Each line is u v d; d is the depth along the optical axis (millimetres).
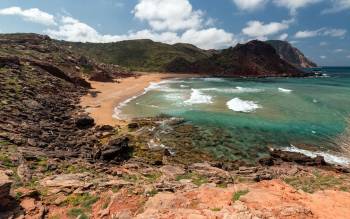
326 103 52156
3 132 25656
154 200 14258
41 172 19234
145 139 31328
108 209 13938
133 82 87625
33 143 25250
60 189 16078
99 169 21453
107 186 16625
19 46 80125
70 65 81938
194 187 16750
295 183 19203
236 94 62906
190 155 27438
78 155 25281
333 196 15672
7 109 32656
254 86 82312
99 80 79188
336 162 25750
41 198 15148
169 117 40562
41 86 47969
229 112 44000
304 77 126500
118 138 27672
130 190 15867
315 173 22594
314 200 14891
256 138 32312
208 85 85188
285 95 61688
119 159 25547
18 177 17266
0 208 13508
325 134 33406
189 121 39000
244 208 12734
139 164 24078
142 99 55625
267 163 25500
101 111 43656
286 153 27203
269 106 48750
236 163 25891
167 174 20688
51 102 42719
